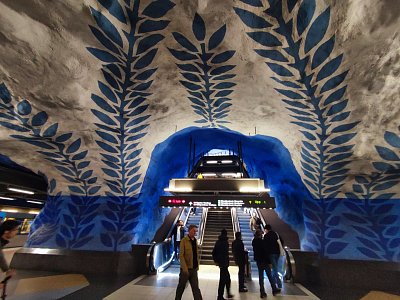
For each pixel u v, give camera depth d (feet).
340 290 17.66
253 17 11.86
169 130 25.63
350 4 10.22
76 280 18.88
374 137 17.54
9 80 15.16
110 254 22.66
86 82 15.98
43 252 23.41
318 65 13.35
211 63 15.26
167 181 39.42
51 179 27.61
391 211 21.84
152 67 15.72
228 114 22.21
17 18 11.68
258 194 24.79
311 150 21.63
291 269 20.01
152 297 14.96
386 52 11.87
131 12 11.87
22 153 23.34
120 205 27.25
